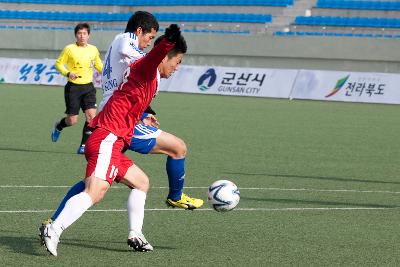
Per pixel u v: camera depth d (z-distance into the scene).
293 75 57.28
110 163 11.38
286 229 14.05
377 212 16.14
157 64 11.32
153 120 13.21
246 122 38.88
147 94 11.67
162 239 12.95
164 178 20.56
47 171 21.20
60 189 18.14
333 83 55.50
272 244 12.72
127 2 79.69
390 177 21.98
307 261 11.54
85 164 22.86
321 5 71.69
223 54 68.56
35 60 67.50
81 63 25.56
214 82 59.88
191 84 60.78
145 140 13.03
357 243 12.95
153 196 17.52
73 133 32.66
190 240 12.92
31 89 60.66
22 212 15.04
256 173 21.97
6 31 76.56
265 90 57.78
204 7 76.12
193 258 11.56
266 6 73.75
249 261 11.45
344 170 23.23
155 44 11.40
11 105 45.41
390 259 11.77
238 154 26.48
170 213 15.40
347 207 16.69
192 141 30.16
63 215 11.10
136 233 11.77
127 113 11.61
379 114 45.66
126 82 11.64
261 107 48.78
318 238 13.30
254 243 12.77
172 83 61.62
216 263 11.27
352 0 71.25
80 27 25.56
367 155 27.36
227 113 43.75
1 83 68.00
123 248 12.13
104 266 10.90
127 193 17.59
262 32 71.31
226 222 14.60
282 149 28.39
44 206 15.77
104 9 80.06
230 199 12.45
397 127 38.28
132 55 12.24
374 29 68.12
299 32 69.12
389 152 28.42
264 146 29.17
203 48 69.12
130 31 12.77
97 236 13.01
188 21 75.19
